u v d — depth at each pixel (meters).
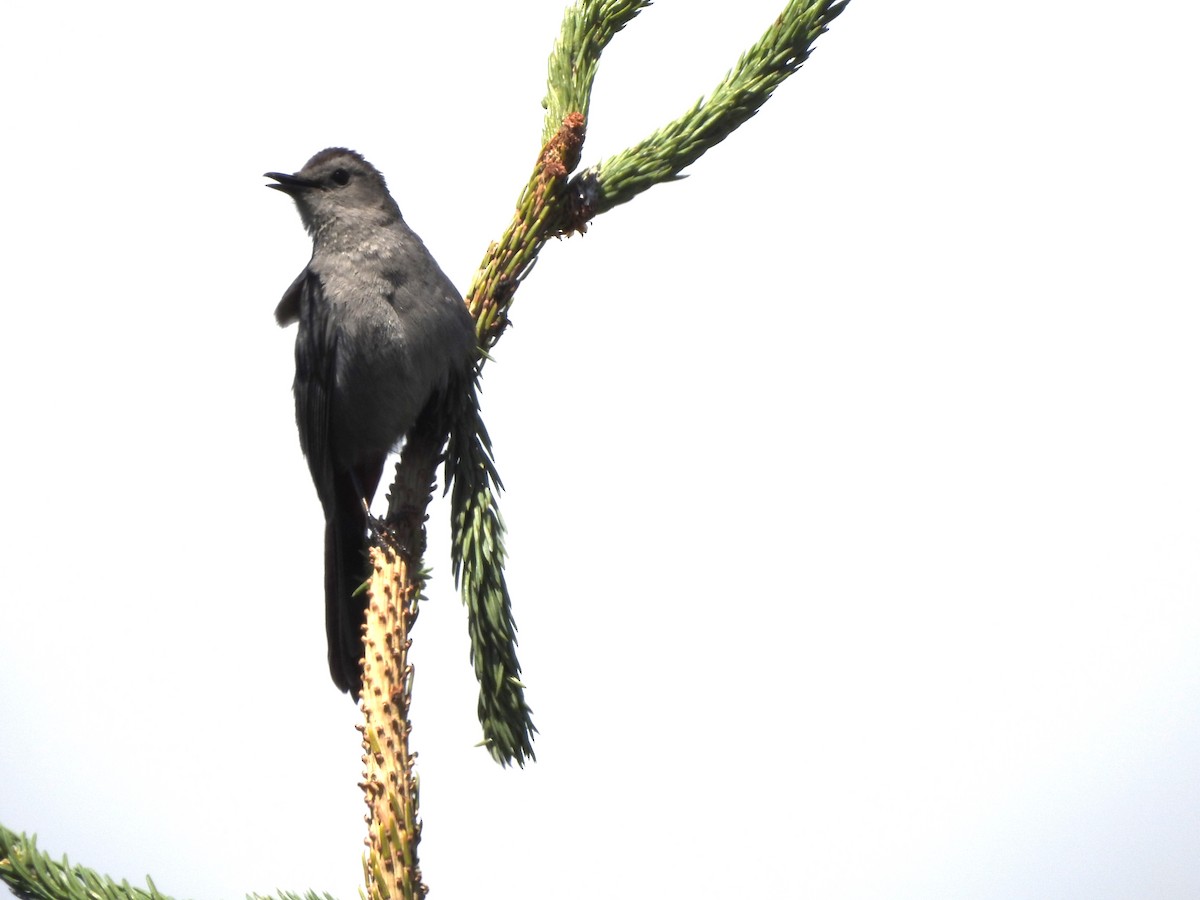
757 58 7.95
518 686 7.52
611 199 8.04
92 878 5.42
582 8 8.38
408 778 5.81
